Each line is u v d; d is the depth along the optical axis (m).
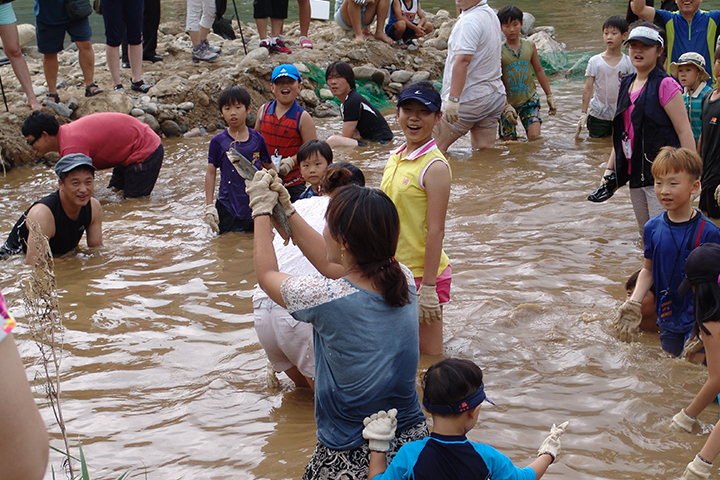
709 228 3.80
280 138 6.43
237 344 4.27
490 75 8.22
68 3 9.12
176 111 10.16
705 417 3.29
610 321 4.27
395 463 2.25
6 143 8.70
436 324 3.95
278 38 12.25
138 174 7.42
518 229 6.04
